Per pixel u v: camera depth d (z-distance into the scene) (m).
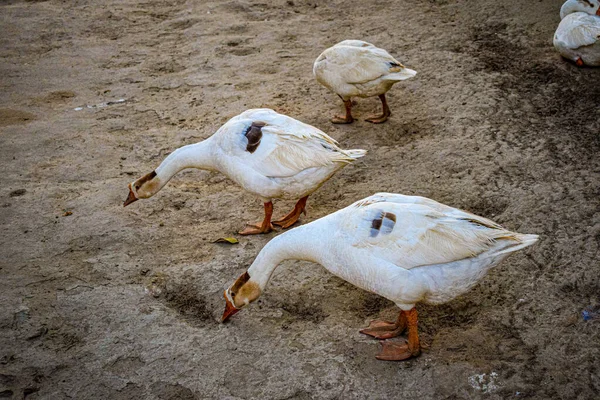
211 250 3.06
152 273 2.96
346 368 2.62
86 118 3.86
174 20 4.96
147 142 3.66
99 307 2.84
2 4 5.38
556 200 3.16
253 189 3.00
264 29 4.70
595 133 3.51
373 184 3.33
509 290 2.83
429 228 2.56
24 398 2.58
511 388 2.54
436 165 3.40
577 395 2.51
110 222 3.19
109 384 2.61
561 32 4.00
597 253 2.92
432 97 3.87
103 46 4.57
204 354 2.68
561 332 2.68
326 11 4.97
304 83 4.08
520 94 3.83
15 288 2.90
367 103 3.89
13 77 4.24
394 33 4.49
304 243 2.68
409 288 2.54
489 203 3.18
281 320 2.78
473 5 4.82
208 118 3.81
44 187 3.38
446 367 2.60
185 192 3.37
